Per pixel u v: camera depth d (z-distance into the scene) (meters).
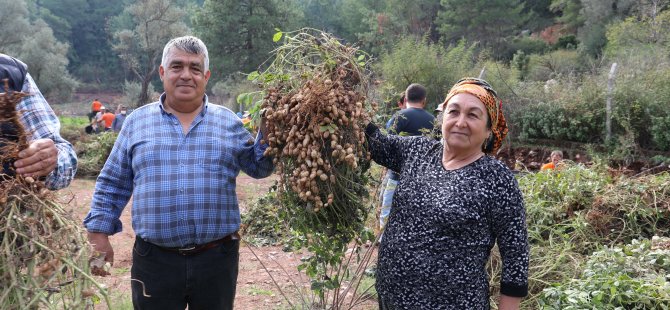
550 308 3.65
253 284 5.08
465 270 2.39
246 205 7.59
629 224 4.79
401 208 2.53
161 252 2.77
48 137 2.45
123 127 2.90
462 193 2.37
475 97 2.44
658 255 3.94
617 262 3.91
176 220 2.71
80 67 77.31
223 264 2.85
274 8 42.03
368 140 2.79
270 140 2.62
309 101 2.46
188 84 2.73
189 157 2.75
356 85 2.74
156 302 2.80
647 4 27.73
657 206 4.89
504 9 39.69
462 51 16.67
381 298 2.60
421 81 15.53
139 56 57.91
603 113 11.72
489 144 2.68
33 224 1.91
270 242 6.41
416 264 2.42
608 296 3.57
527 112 13.12
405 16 43.62
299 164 2.61
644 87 11.54
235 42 41.84
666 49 14.80
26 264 1.87
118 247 6.36
